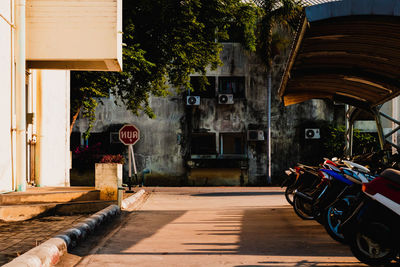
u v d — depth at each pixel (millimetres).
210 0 17406
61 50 10594
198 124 27797
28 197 9141
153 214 10305
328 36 8484
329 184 6848
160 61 17297
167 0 16000
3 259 4922
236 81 28281
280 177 27750
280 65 28031
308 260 5480
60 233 6223
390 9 7195
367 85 11406
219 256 5715
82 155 26609
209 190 20812
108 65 11391
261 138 27172
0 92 9141
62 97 15328
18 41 10023
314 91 13094
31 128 12617
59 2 10648
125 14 15609
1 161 9094
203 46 17672
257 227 8242
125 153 27469
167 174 27594
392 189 4738
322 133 27859
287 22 25516
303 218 8945
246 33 20625
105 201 9750
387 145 9633
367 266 5148
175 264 5266
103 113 27562
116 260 5477
